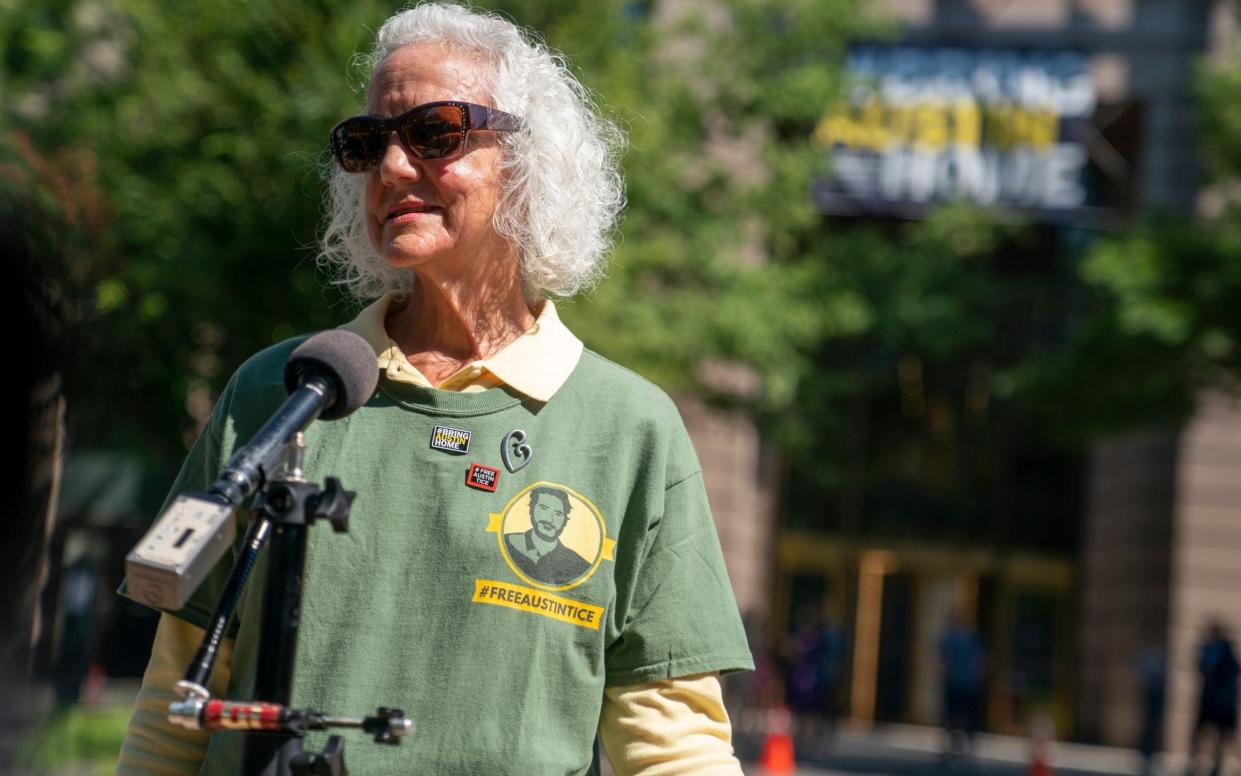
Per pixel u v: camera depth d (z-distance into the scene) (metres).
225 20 11.15
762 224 16.84
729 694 21.97
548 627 2.12
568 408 2.26
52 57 12.40
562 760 2.09
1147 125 25.06
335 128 2.29
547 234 2.35
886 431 28.06
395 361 2.25
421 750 2.04
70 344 1.32
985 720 27.45
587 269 2.46
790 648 25.31
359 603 2.09
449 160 2.25
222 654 2.28
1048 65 23.78
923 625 27.88
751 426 19.84
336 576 2.10
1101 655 26.58
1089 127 24.33
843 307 18.94
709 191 16.06
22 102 12.46
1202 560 25.12
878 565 27.95
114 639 11.84
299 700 2.06
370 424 2.20
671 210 14.92
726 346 15.88
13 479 1.23
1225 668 18.39
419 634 2.08
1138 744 24.72
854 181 23.27
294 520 1.79
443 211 2.27
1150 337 16.64
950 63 23.78
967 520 27.95
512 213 2.30
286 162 10.66
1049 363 18.38
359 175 2.45
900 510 28.06
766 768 16.97
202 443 2.32
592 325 13.59
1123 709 26.09
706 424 21.11
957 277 21.34
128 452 12.15
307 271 10.85
